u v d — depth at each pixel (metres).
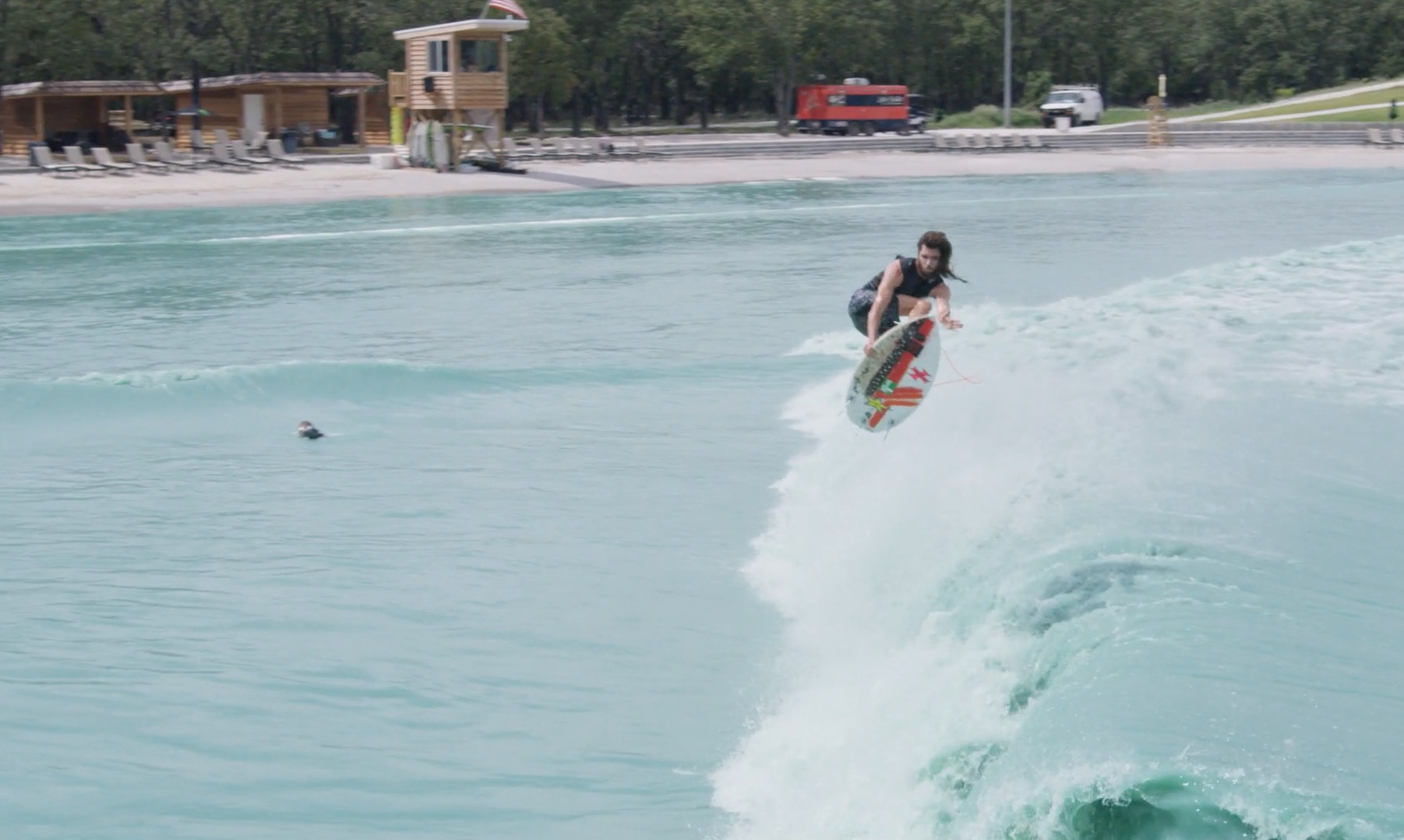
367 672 33.09
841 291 103.06
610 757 28.52
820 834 24.11
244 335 84.75
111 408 61.22
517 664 33.62
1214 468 42.84
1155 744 22.02
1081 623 28.70
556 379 69.31
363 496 49.16
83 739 29.23
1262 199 185.38
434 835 25.45
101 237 145.12
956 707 27.12
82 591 38.88
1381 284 89.75
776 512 46.53
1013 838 21.36
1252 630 27.70
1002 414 53.19
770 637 35.09
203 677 32.69
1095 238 136.38
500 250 133.38
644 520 45.97
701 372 71.19
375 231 152.00
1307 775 21.02
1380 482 41.44
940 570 35.81
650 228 155.75
